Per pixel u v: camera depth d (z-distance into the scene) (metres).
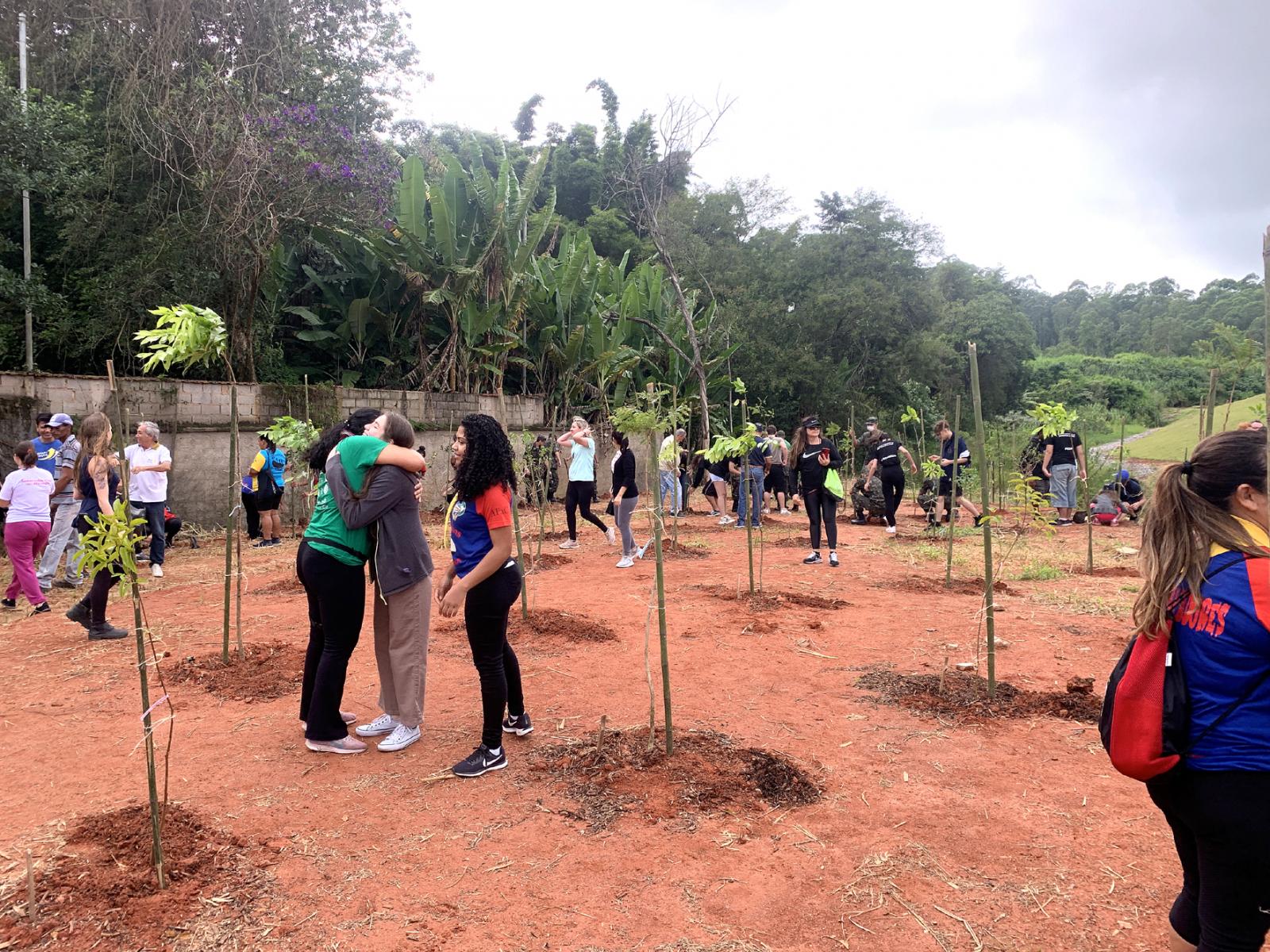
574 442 11.73
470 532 3.97
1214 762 1.88
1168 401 53.81
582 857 3.21
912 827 3.44
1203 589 1.93
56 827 3.39
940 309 37.38
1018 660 5.93
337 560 4.12
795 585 8.87
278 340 17.91
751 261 32.97
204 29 14.73
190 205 14.13
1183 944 2.27
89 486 7.16
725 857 3.20
